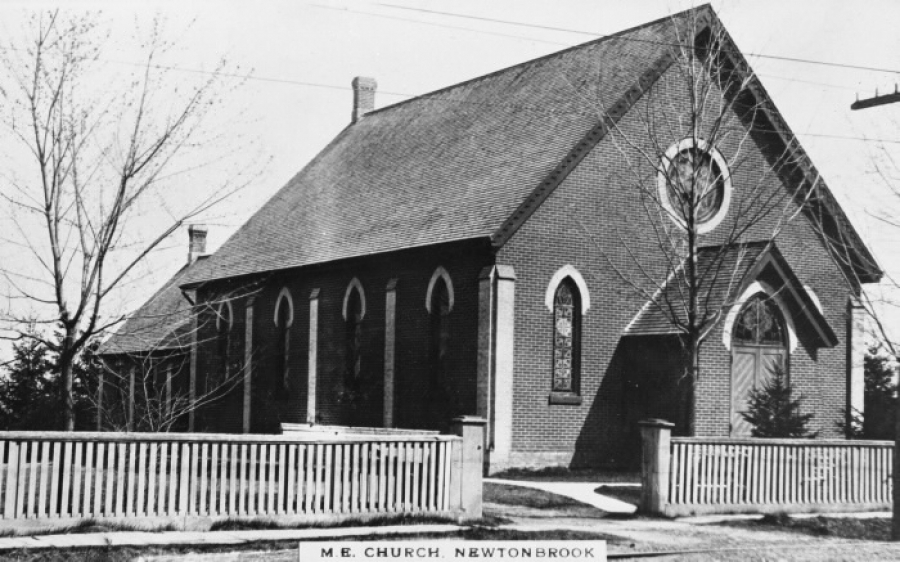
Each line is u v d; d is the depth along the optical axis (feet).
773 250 94.84
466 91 132.36
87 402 143.13
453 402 97.66
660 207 91.35
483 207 99.91
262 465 56.75
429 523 59.77
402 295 106.93
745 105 106.22
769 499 71.20
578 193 97.86
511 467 92.63
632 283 91.56
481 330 93.76
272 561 47.62
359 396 112.47
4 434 50.83
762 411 90.17
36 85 69.15
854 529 63.87
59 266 68.69
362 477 59.06
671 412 93.50
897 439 61.21
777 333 98.27
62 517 52.16
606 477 90.48
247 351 135.54
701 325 81.97
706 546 54.75
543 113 109.19
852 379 102.06
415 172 122.42
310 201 142.51
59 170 69.15
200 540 51.16
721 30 95.25
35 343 91.09
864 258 107.86
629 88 99.66
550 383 95.71
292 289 127.34
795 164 106.93
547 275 96.02
